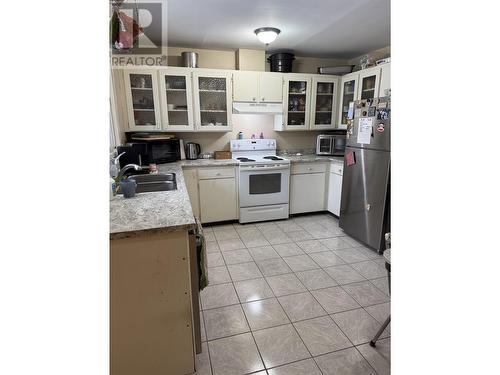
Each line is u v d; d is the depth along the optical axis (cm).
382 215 264
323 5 225
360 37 308
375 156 269
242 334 169
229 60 365
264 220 359
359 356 153
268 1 217
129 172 256
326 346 160
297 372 143
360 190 291
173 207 145
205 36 301
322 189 380
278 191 356
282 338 166
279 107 364
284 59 356
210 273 237
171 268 124
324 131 423
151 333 129
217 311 189
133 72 306
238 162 336
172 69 318
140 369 132
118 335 125
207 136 375
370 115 272
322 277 231
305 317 183
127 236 114
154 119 324
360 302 199
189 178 322
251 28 277
